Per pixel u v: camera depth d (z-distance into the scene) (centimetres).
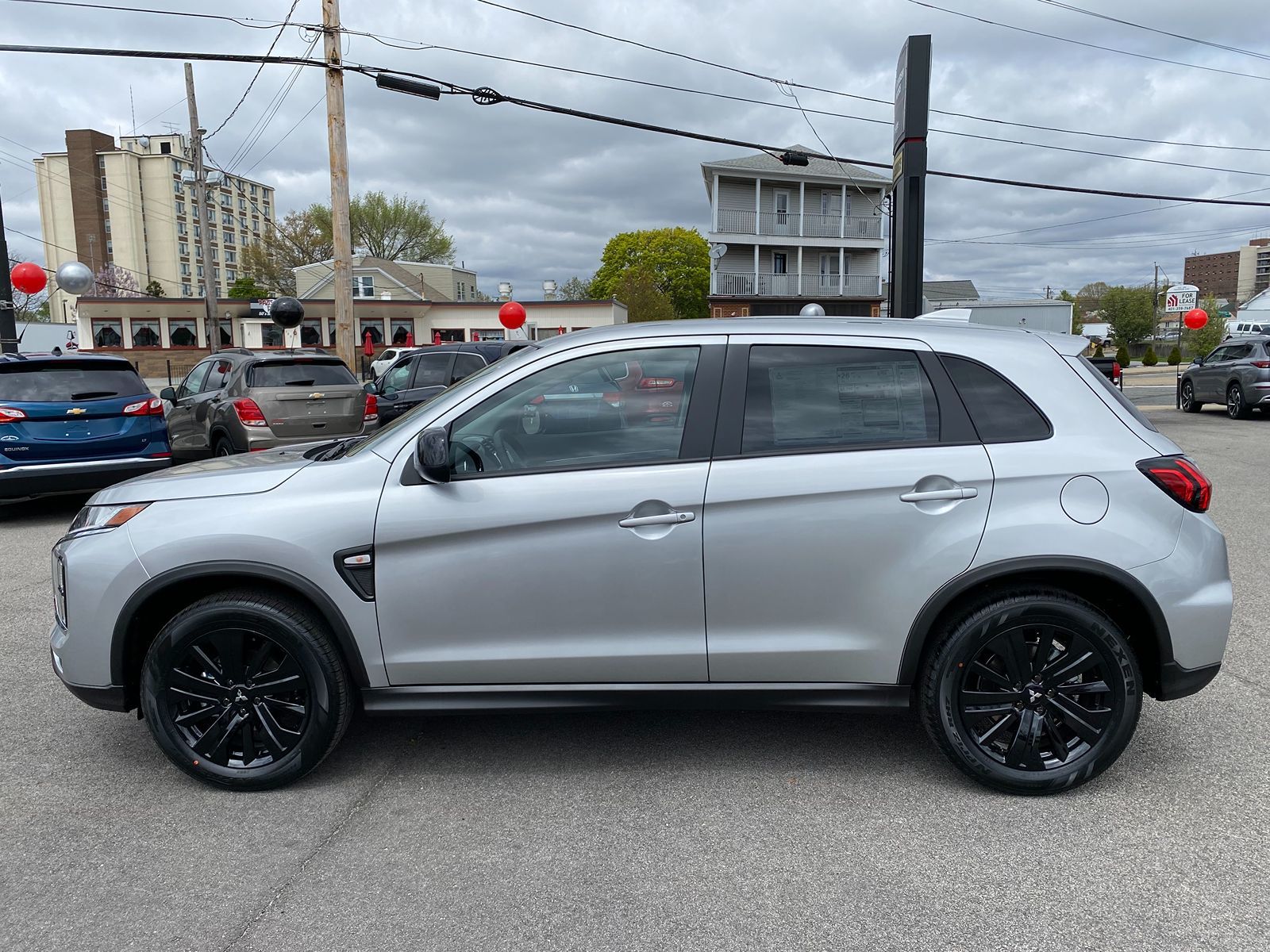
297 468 324
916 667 306
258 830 296
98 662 317
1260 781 322
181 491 321
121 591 311
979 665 304
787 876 265
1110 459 301
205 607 310
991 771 306
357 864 275
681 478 304
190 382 1189
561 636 311
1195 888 256
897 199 1244
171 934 241
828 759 345
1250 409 1705
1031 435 305
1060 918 242
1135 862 269
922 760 343
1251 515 815
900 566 301
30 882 266
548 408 317
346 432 1028
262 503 312
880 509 300
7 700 418
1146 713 385
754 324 323
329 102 1540
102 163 9019
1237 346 1773
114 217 9062
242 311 4369
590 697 315
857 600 304
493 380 320
